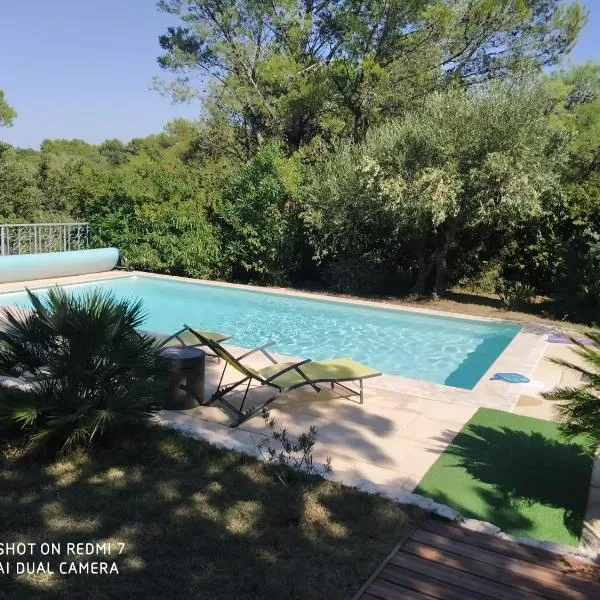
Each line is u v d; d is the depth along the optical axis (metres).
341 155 14.02
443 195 11.41
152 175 17.02
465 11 17.20
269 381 5.34
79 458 4.31
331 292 14.72
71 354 4.31
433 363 9.23
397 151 12.53
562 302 11.95
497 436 5.17
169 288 15.27
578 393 4.02
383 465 4.48
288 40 21.00
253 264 15.40
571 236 12.66
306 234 14.95
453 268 15.01
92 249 15.95
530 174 11.56
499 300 14.05
